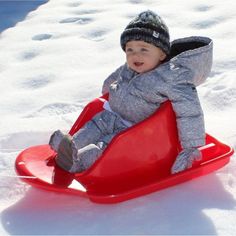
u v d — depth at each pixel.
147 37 1.87
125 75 2.02
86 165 1.87
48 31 3.62
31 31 3.65
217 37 3.27
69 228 1.65
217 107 2.48
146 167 1.87
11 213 1.75
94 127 2.02
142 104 1.93
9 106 2.62
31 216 1.72
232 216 1.66
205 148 2.02
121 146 1.80
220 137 2.20
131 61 1.93
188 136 1.83
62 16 3.91
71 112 2.54
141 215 1.68
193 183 1.86
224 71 2.79
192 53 1.87
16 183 1.93
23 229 1.65
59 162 1.83
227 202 1.75
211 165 1.88
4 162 2.06
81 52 3.23
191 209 1.70
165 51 1.94
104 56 3.17
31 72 3.00
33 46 3.36
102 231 1.62
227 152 1.97
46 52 3.27
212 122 2.34
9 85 2.86
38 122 2.37
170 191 1.81
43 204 1.79
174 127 1.89
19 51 3.31
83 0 4.30
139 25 1.89
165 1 4.08
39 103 2.64
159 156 1.88
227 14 3.62
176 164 1.84
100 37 3.47
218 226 1.61
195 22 3.55
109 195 1.72
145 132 1.83
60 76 2.94
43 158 1.97
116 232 1.61
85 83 2.81
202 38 2.00
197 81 1.94
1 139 2.24
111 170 1.81
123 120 2.00
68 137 1.79
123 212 1.71
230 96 2.53
